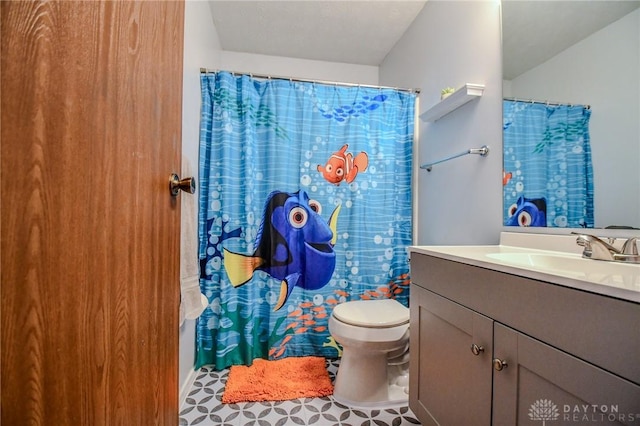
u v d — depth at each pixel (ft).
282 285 5.98
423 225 6.31
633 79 2.95
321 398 4.68
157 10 2.11
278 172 5.95
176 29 2.49
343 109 6.31
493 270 2.62
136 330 1.82
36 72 1.11
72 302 1.29
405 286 6.43
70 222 1.27
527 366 2.25
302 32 7.34
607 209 3.17
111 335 1.55
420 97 6.50
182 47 2.64
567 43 3.59
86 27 1.36
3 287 1.02
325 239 6.18
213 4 6.39
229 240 5.70
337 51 8.16
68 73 1.25
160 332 2.18
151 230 2.02
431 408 3.53
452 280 3.21
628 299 1.63
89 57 1.38
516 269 2.36
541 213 3.81
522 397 2.30
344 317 4.61
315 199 6.16
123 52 1.65
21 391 1.07
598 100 3.26
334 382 5.14
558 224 3.63
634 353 1.59
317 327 6.14
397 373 5.20
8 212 1.03
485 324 2.69
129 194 1.72
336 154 6.26
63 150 1.23
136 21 1.80
